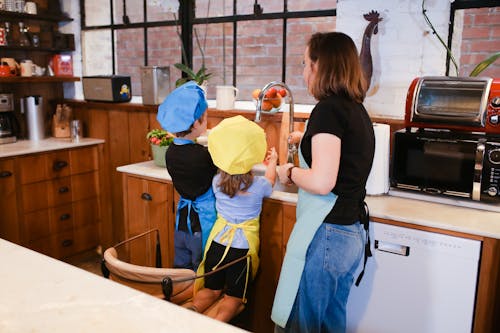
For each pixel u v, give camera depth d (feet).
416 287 6.11
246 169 6.37
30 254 3.87
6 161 9.68
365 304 6.50
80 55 12.26
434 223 5.84
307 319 5.65
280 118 8.68
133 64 11.73
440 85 6.53
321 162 5.00
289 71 10.00
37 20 11.75
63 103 12.37
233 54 10.30
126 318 2.87
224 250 6.59
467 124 6.29
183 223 7.15
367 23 7.85
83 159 11.35
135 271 4.85
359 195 5.44
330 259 5.35
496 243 5.51
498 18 7.93
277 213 7.04
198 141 8.77
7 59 10.69
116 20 11.68
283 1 9.45
